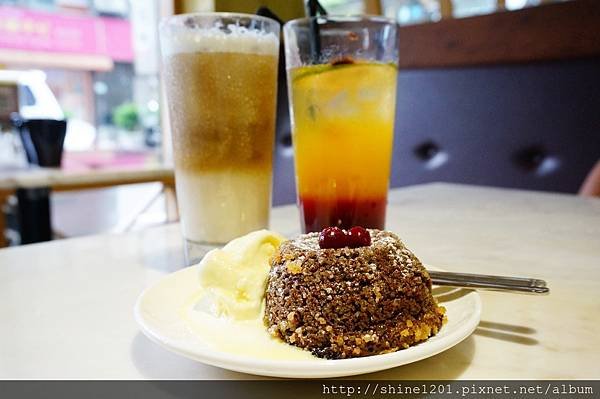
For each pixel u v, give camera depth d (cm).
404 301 21
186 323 23
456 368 20
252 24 32
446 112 89
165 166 104
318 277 21
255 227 34
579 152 77
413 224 49
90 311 27
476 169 86
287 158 88
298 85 34
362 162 34
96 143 141
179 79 32
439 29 89
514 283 23
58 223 128
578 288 30
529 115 81
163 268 35
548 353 21
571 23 77
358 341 20
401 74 94
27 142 99
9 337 24
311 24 34
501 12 83
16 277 33
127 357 22
